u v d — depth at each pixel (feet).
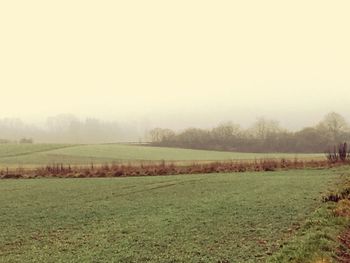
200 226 71.26
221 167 183.83
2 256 56.39
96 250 58.29
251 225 70.79
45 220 80.89
